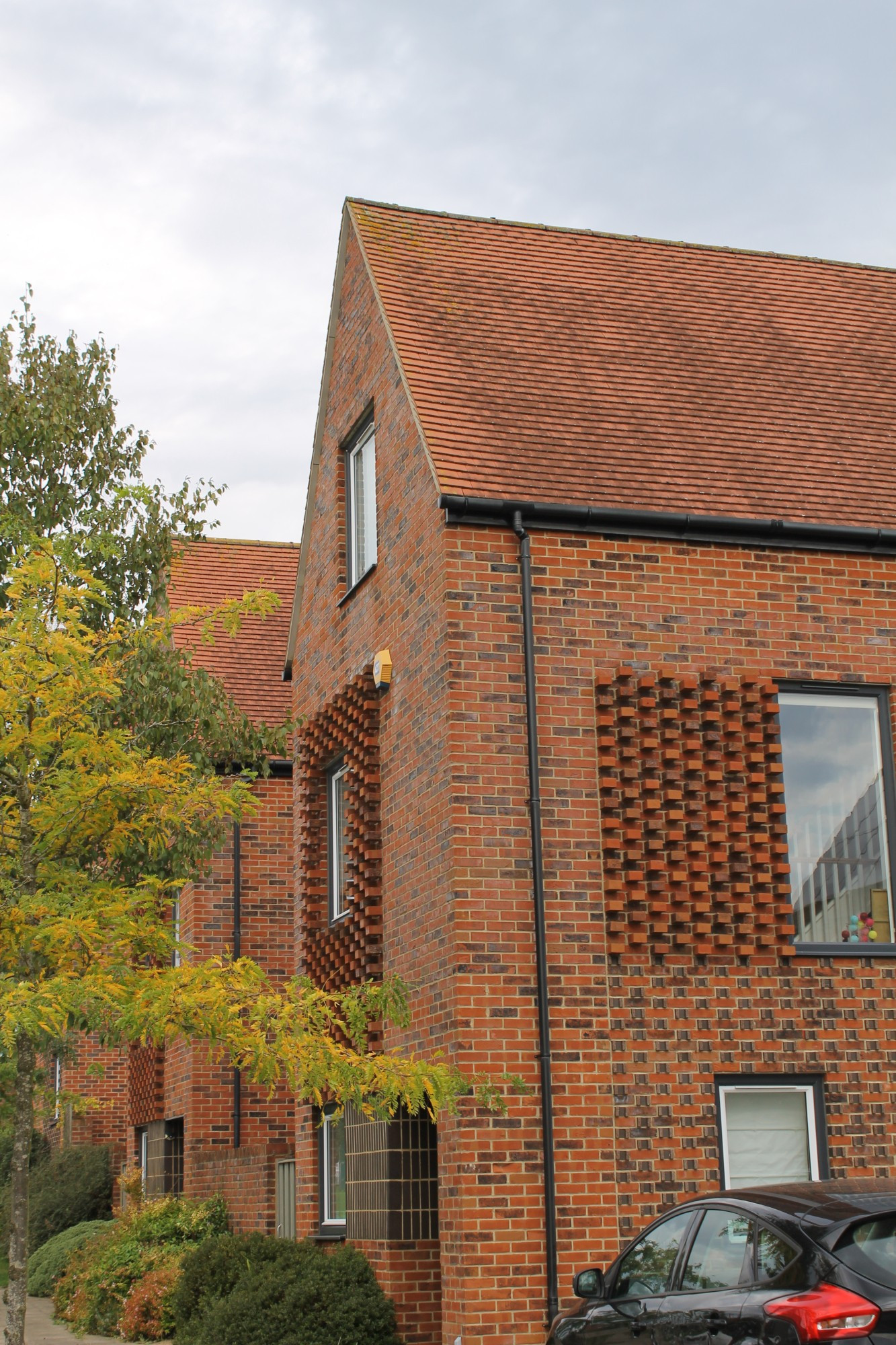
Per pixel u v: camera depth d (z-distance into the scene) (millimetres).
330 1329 11523
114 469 16750
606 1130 11211
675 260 16469
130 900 9406
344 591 15320
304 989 9688
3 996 8297
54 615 10211
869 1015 12086
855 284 17000
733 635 12531
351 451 15680
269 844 19469
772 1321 6297
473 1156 10906
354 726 14156
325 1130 14648
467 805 11562
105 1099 25312
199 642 20312
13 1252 8961
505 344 14141
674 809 11953
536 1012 11312
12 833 9727
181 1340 12898
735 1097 11727
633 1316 7562
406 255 15062
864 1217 6430
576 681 12023
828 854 12523
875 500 13328
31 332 16688
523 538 12102
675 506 12539
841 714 12875
